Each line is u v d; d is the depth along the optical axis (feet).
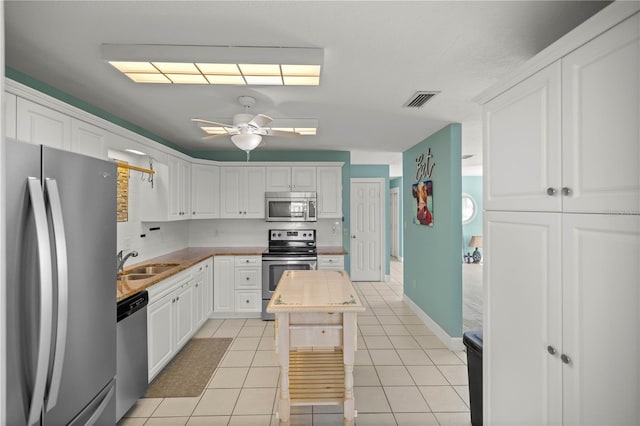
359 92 8.32
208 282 13.75
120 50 5.97
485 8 4.95
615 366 3.41
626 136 3.28
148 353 8.53
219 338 12.31
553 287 4.17
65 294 4.33
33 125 6.22
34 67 6.90
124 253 10.96
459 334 11.31
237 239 16.66
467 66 6.87
